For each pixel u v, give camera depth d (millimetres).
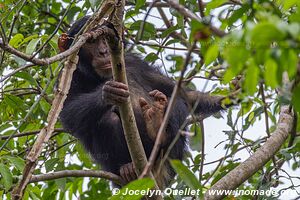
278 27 4895
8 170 9375
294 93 5559
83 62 12352
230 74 6086
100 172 9562
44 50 11414
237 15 7262
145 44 12000
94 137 11883
